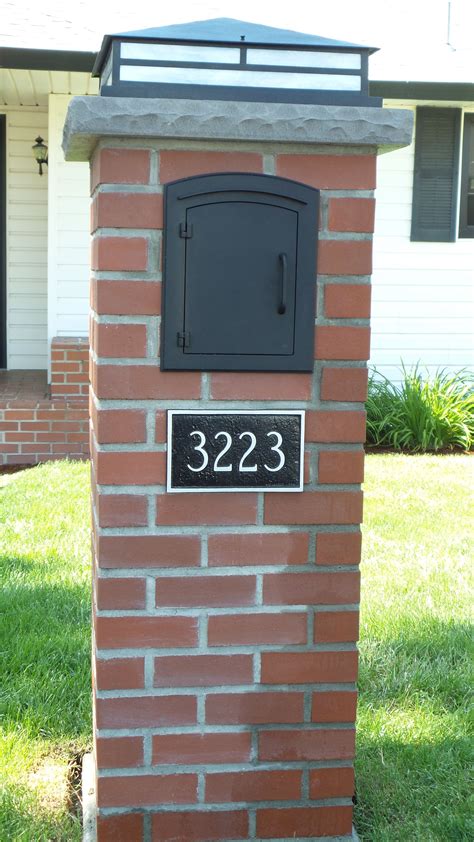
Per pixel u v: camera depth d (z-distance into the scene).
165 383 2.36
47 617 4.04
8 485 6.49
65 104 8.23
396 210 9.09
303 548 2.46
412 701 3.42
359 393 2.44
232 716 2.49
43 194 9.65
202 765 2.50
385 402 8.66
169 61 2.31
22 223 9.66
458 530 5.61
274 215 2.35
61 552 4.94
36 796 2.83
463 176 9.26
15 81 8.12
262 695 2.50
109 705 2.44
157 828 2.50
